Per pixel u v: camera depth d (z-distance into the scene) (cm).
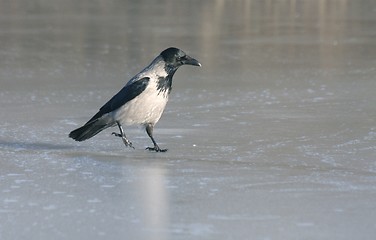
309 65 2314
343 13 3709
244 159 1272
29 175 1179
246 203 1023
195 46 2705
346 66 2284
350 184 1114
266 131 1478
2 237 897
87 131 1332
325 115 1620
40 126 1545
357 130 1477
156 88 1312
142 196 1059
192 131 1488
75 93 1912
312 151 1323
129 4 4053
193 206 1012
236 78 2102
